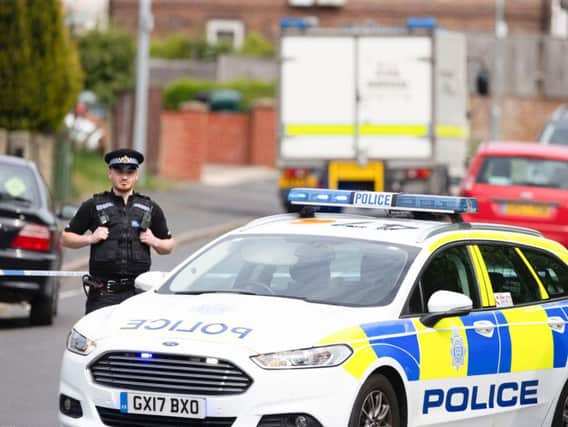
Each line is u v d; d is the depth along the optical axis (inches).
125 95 5103.3
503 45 7170.3
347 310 1078.4
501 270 1223.5
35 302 1972.2
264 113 6560.0
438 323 1115.9
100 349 1042.1
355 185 3469.5
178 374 1013.2
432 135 3440.0
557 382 1237.1
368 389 1034.1
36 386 1540.4
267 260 1168.8
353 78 3449.8
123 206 1357.0
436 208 1224.2
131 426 1029.2
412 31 3444.9
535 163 2642.7
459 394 1132.5
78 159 4576.8
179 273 1188.5
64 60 3678.6
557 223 2583.7
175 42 7696.9
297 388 1000.9
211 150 6619.1
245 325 1035.9
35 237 1915.6
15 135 3619.6
